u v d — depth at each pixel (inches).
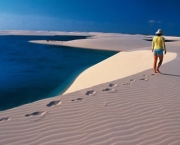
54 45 1704.0
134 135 128.5
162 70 350.0
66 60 853.2
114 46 1621.6
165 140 123.0
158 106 178.7
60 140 121.3
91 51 1298.0
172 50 983.6
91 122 145.3
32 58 885.2
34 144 116.4
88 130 133.7
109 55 1095.0
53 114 157.9
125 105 179.6
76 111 164.6
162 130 135.3
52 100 190.2
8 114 156.3
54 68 643.5
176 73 327.0
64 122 144.5
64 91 371.9
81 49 1413.6
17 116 152.6
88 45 1665.8
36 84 425.1
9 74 533.3
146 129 136.6
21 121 144.3
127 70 485.4
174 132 132.7
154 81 270.7
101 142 119.8
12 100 314.5
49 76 513.3
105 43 1777.8
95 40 1982.0
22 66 668.7
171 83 261.6
